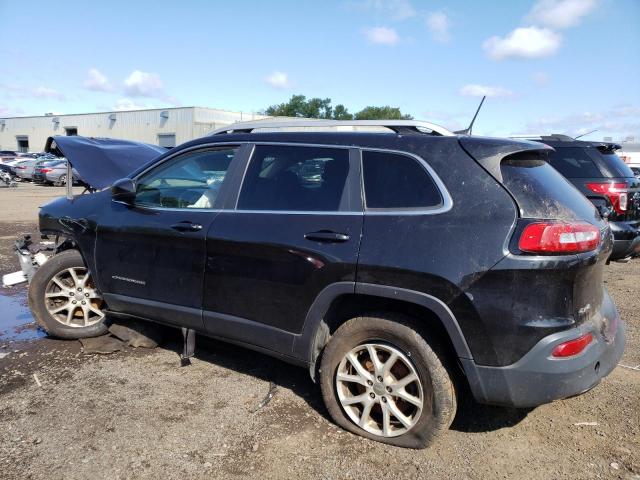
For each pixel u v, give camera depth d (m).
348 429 3.19
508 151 2.85
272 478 2.76
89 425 3.23
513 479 2.76
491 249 2.64
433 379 2.84
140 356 4.33
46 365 4.12
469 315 2.67
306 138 3.44
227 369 4.10
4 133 68.06
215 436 3.14
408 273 2.79
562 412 3.46
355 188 3.12
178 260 3.74
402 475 2.79
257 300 3.38
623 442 3.09
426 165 2.95
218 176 3.75
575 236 2.65
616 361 2.99
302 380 3.94
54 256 4.52
